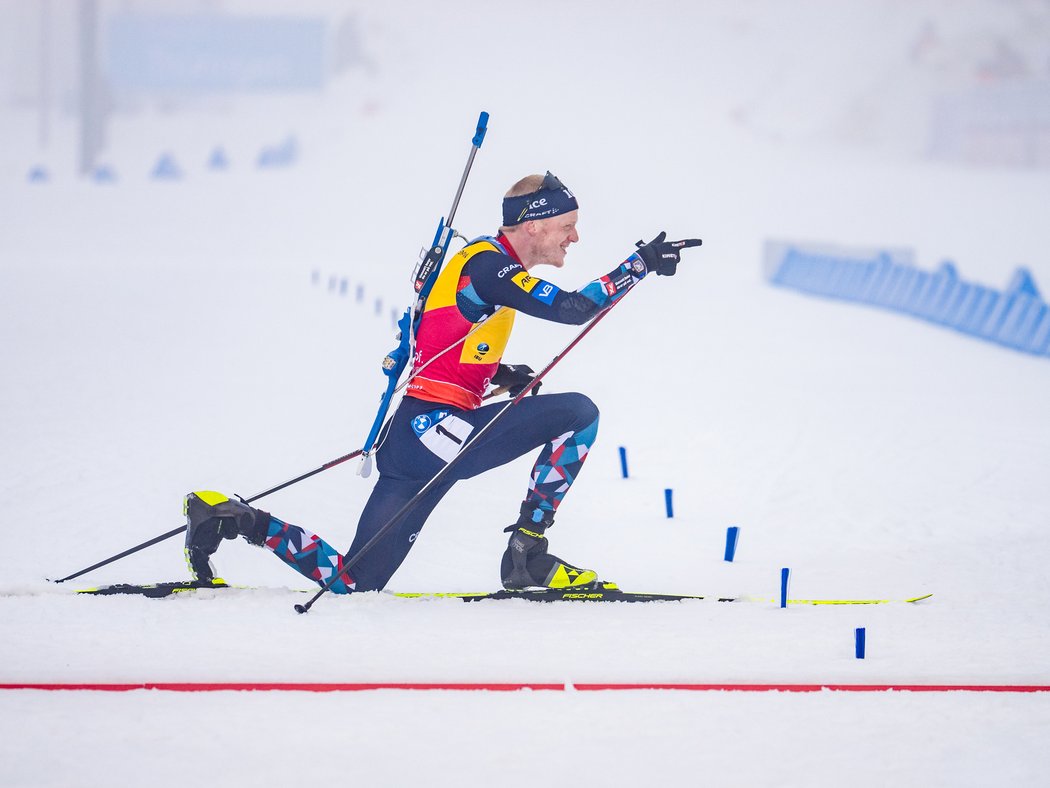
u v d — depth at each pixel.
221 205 130.38
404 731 11.70
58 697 12.46
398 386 16.64
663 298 71.81
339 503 23.27
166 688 12.74
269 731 11.64
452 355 16.14
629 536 21.47
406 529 16.23
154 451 27.59
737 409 35.78
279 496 23.64
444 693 12.78
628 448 29.92
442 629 14.93
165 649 13.84
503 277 15.80
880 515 23.20
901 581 18.34
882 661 13.95
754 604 16.58
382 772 10.74
